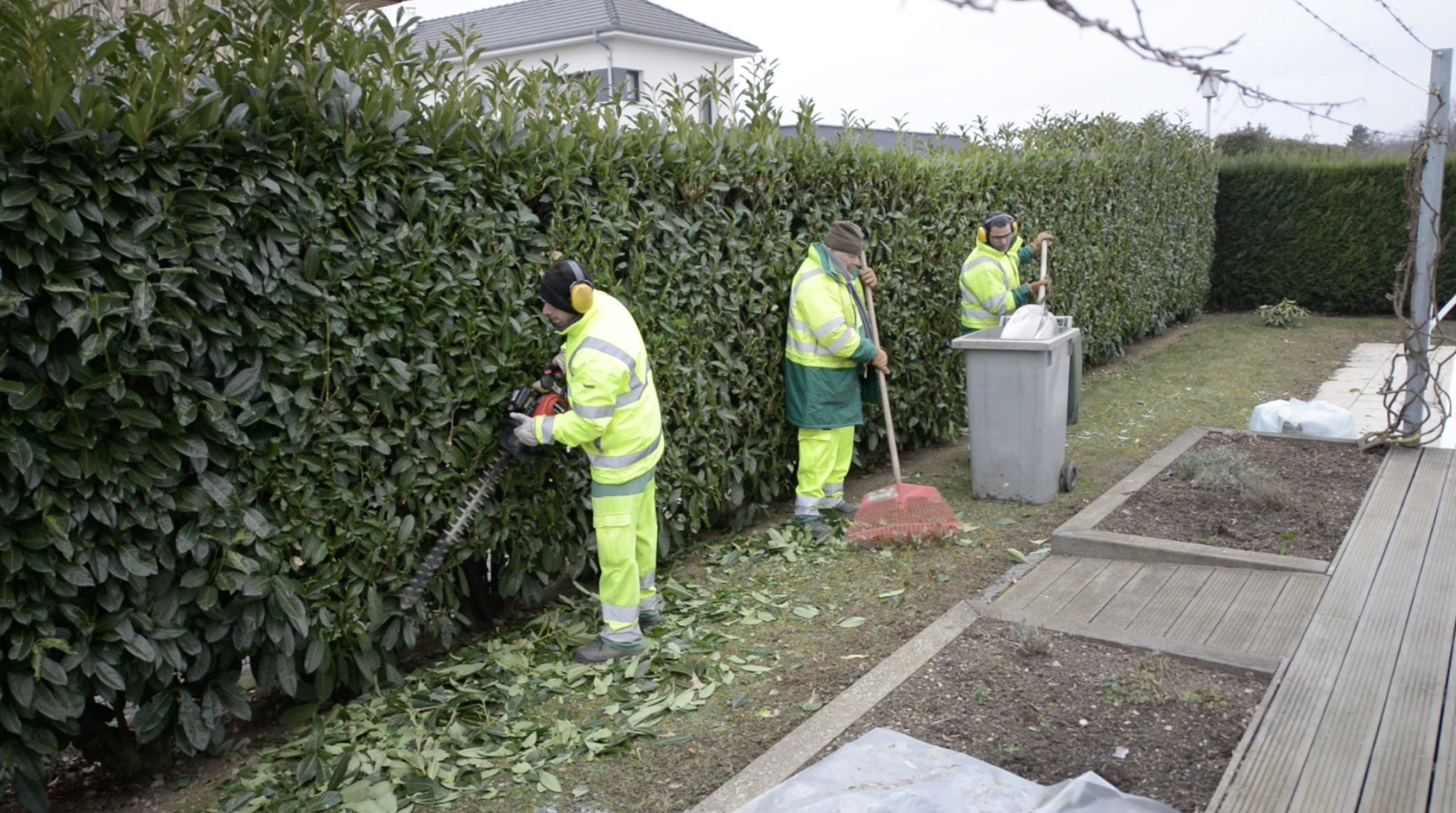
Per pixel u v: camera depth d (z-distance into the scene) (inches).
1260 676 150.0
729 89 248.7
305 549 155.6
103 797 149.9
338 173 155.4
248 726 172.4
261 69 146.3
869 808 112.0
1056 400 263.3
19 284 122.4
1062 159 425.1
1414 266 263.6
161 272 132.8
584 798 137.1
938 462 317.4
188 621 146.2
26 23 125.4
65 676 127.0
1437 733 128.1
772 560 230.8
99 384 128.1
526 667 178.5
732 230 239.8
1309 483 244.7
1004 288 305.4
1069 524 220.2
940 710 146.6
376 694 170.6
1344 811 112.8
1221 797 116.7
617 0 945.5
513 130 185.6
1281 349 517.0
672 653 179.3
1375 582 180.7
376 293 161.3
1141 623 172.2
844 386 249.1
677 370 222.5
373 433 163.5
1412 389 268.8
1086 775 115.0
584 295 168.9
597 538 189.6
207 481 141.7
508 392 184.5
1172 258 572.7
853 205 286.8
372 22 166.9
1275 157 650.8
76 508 129.0
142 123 129.2
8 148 121.0
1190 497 236.4
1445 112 254.1
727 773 140.6
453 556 180.4
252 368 146.3
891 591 205.3
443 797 138.9
